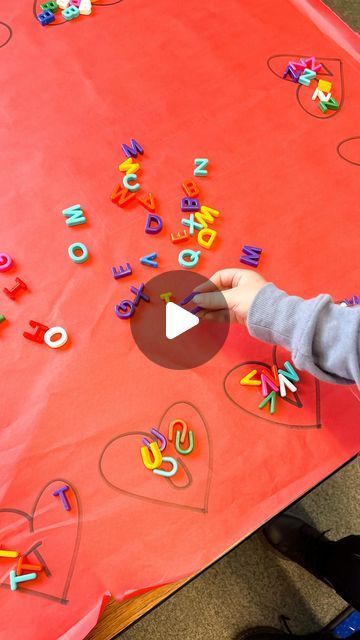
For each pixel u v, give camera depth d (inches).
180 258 23.7
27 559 18.1
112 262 23.6
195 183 25.8
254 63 29.8
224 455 20.1
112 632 18.4
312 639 36.7
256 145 27.2
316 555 37.2
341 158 27.1
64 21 30.5
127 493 19.3
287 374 21.8
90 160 26.1
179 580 18.9
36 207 24.8
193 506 19.2
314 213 25.5
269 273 23.9
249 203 25.5
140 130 27.2
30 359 21.5
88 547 18.4
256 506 19.3
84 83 28.5
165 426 20.5
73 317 22.4
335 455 20.4
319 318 21.1
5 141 26.5
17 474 19.4
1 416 20.3
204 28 30.9
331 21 31.4
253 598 38.7
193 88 28.7
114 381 21.2
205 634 37.4
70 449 19.9
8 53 29.3
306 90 29.1
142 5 31.4
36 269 23.4
